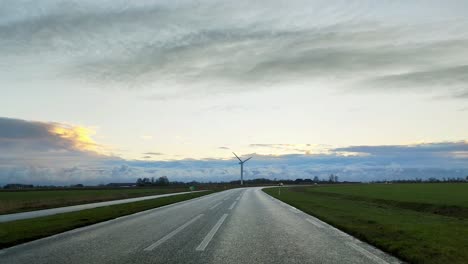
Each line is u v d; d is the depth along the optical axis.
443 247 11.59
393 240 12.95
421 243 12.31
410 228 16.52
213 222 19.53
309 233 15.33
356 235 14.80
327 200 45.50
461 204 36.03
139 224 18.67
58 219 21.64
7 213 30.31
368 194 62.03
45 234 14.70
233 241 13.04
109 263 9.39
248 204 36.09
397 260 10.01
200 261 9.67
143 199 51.00
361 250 11.41
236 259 9.95
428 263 9.44
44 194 80.69
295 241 13.13
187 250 11.23
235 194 65.00
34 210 33.84
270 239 13.57
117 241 13.01
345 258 10.20
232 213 25.44
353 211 27.45
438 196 53.25
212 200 44.28
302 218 22.00
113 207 33.09
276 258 10.12
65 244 12.40
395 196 54.25
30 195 75.38
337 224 18.00
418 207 36.97
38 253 10.80
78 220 20.67
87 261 9.65
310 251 11.20
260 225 18.17
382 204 43.75
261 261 9.73
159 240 13.21
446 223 19.14
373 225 17.75
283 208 30.59
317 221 20.25
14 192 97.81
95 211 28.08
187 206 33.41
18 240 13.03
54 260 9.80
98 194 76.12
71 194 78.88
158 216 23.34
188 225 18.11
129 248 11.56
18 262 9.59
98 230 16.27
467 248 11.49
